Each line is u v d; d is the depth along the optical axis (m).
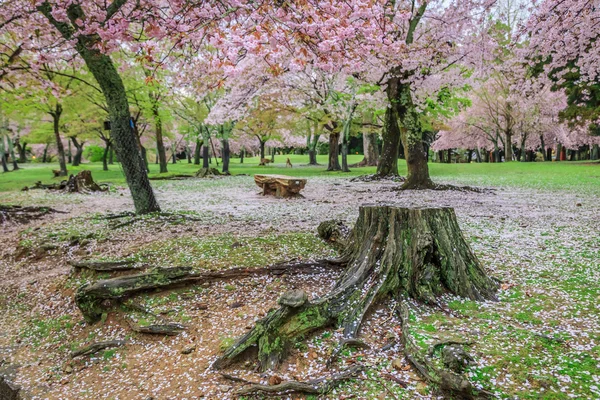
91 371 2.92
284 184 11.27
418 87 13.94
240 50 4.62
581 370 2.17
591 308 3.03
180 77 9.99
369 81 15.02
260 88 18.42
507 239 5.50
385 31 6.73
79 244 6.05
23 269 5.61
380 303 3.19
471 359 2.29
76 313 3.90
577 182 13.78
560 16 7.86
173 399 2.36
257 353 2.67
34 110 20.20
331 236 5.09
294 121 23.70
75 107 19.59
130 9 6.17
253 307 3.46
